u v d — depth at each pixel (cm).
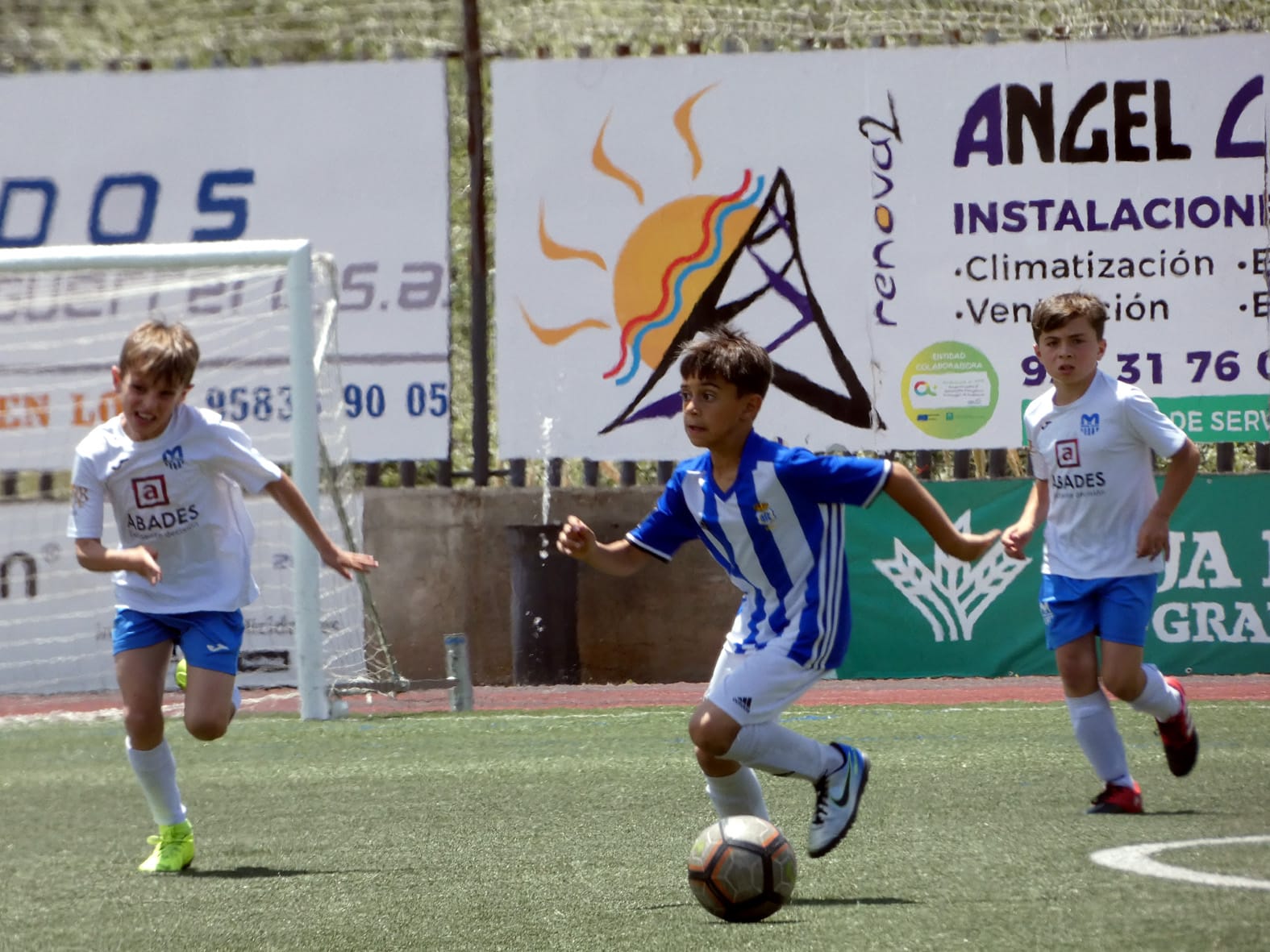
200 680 1728
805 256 4066
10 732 3372
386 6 4838
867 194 4059
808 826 1867
